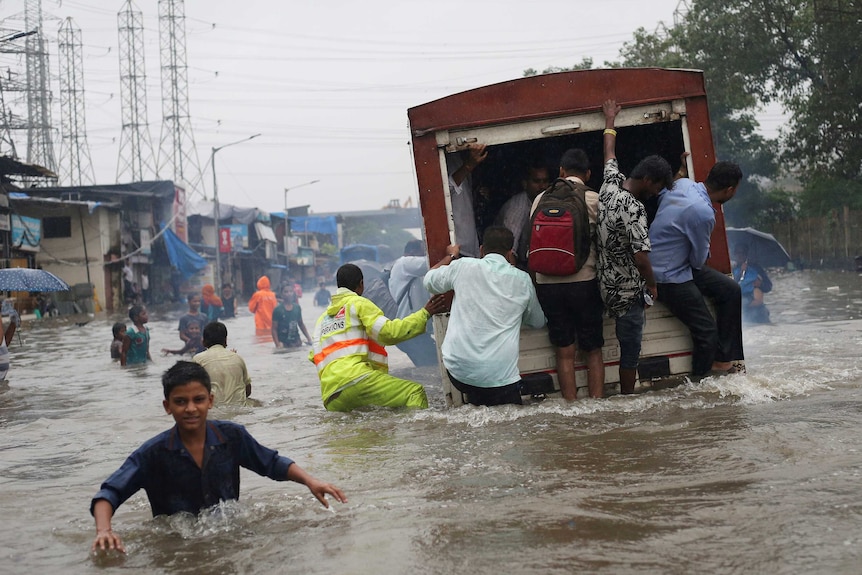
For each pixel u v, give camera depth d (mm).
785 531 3420
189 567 3473
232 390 8383
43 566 3643
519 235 8062
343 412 7406
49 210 38750
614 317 6922
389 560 3371
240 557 3549
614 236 6645
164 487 4074
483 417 6445
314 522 3986
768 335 11852
